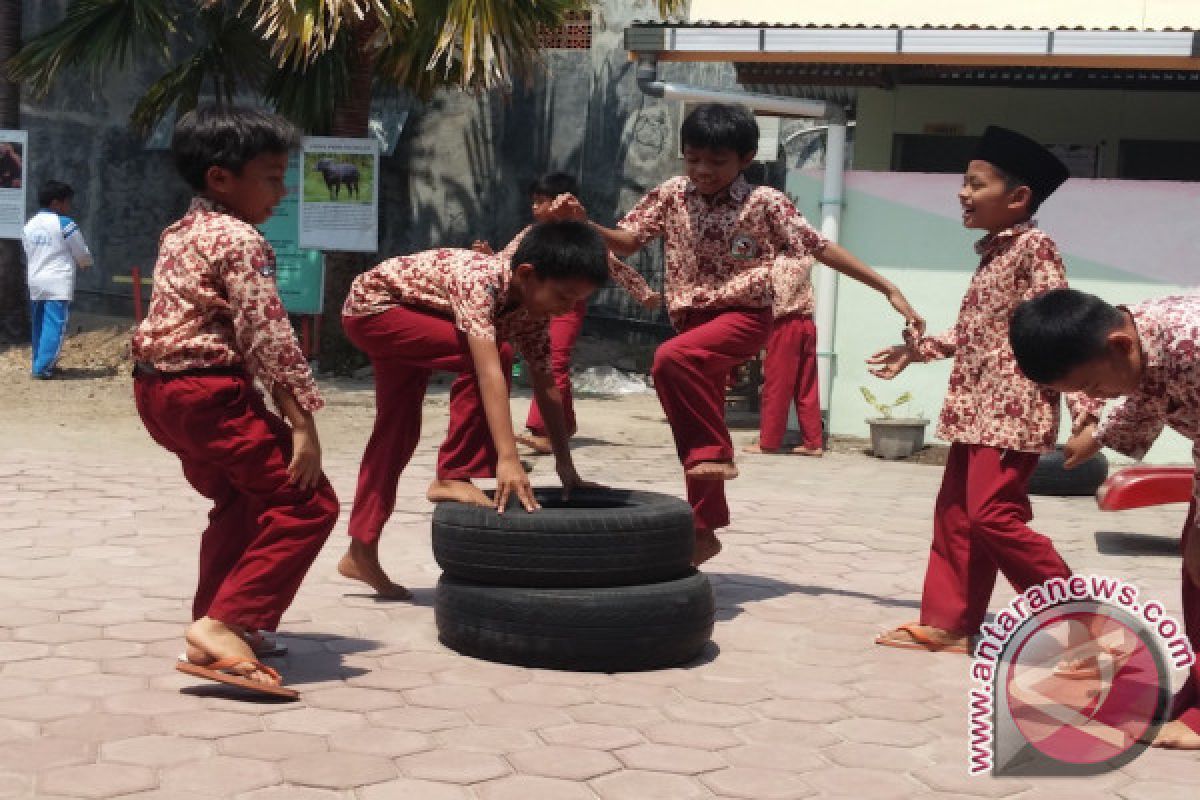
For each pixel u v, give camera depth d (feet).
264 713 12.57
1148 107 44.32
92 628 15.30
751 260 16.49
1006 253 14.78
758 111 34.86
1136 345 11.20
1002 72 43.68
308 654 14.65
